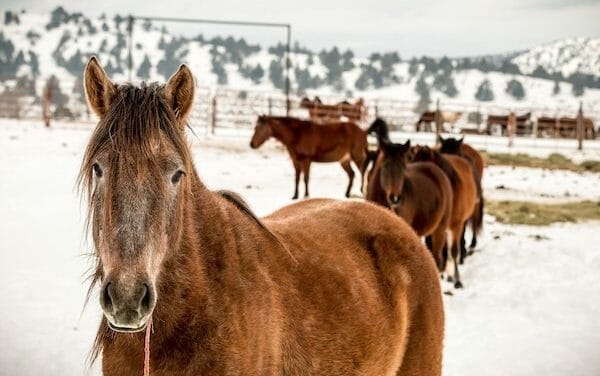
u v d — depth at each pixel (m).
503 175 19.88
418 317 3.26
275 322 2.45
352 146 16.14
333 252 2.96
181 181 2.17
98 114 2.31
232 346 2.24
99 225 2.09
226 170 17.97
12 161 16.75
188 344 2.20
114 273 1.94
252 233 2.61
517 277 8.39
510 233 10.99
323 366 2.62
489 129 34.72
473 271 8.85
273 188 15.54
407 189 7.70
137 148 2.03
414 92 191.75
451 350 5.79
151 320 2.14
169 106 2.20
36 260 7.72
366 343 2.81
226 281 2.34
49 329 5.57
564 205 14.72
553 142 31.42
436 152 8.91
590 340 6.12
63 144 20.83
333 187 16.81
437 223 8.01
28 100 33.31
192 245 2.28
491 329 6.43
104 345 2.30
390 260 3.20
